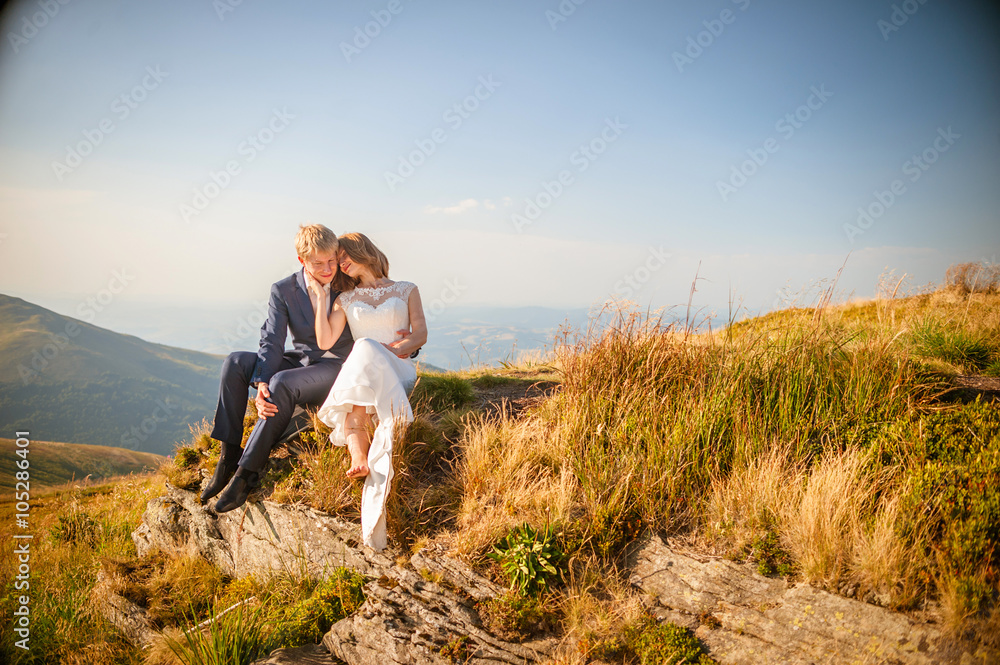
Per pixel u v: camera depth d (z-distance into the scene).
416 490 4.05
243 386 4.23
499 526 3.51
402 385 4.29
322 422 4.37
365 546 3.75
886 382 4.16
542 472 3.98
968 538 2.70
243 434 4.59
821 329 4.78
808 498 3.10
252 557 4.35
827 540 2.92
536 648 2.95
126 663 3.98
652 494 3.57
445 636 3.11
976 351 5.39
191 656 3.40
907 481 3.11
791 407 4.05
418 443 4.36
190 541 4.82
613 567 3.27
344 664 3.27
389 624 3.23
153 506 5.14
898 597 2.63
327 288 4.51
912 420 3.79
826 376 4.29
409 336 4.51
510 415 5.02
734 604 2.94
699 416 3.92
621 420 4.18
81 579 5.23
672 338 4.65
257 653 3.40
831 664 2.53
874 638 2.53
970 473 3.04
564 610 3.06
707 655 2.76
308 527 4.02
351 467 3.85
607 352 4.66
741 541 3.19
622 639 2.89
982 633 2.38
